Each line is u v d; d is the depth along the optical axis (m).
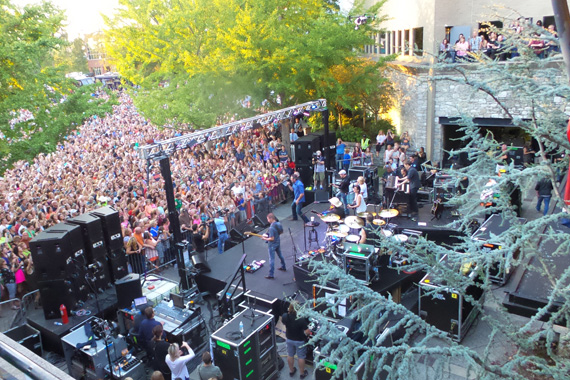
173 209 12.91
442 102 22.81
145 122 35.69
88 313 11.81
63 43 17.69
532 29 4.68
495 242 4.84
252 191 18.77
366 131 28.89
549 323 4.58
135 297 11.97
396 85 26.38
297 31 26.08
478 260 4.46
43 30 17.73
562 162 4.64
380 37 29.38
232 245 15.97
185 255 13.13
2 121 16.62
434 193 16.23
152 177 20.64
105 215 12.91
